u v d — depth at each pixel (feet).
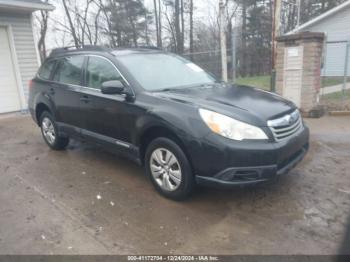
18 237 10.25
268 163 10.48
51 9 31.71
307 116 24.85
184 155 11.30
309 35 23.50
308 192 12.48
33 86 19.45
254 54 102.42
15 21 31.24
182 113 11.19
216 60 43.19
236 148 10.21
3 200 12.84
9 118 30.32
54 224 10.92
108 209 11.78
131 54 14.82
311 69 24.08
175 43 108.58
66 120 16.97
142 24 106.73
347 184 13.07
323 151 17.15
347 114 24.81
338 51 61.98
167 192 12.19
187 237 9.93
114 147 14.25
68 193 13.23
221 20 36.52
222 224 10.54
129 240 9.88
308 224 10.36
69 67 16.79
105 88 12.58
